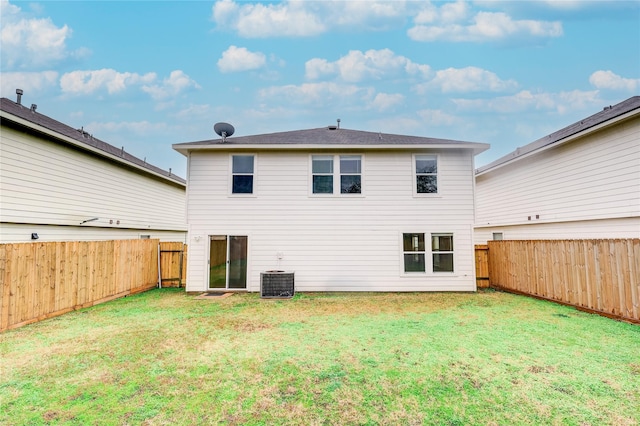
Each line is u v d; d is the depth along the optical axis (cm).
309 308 798
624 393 352
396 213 1076
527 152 1284
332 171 1093
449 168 1089
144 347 507
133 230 1482
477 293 1016
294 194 1080
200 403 338
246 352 484
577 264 766
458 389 364
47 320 681
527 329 597
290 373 409
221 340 541
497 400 340
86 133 1452
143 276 1085
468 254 1065
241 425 300
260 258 1062
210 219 1070
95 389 368
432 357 459
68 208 1091
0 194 858
